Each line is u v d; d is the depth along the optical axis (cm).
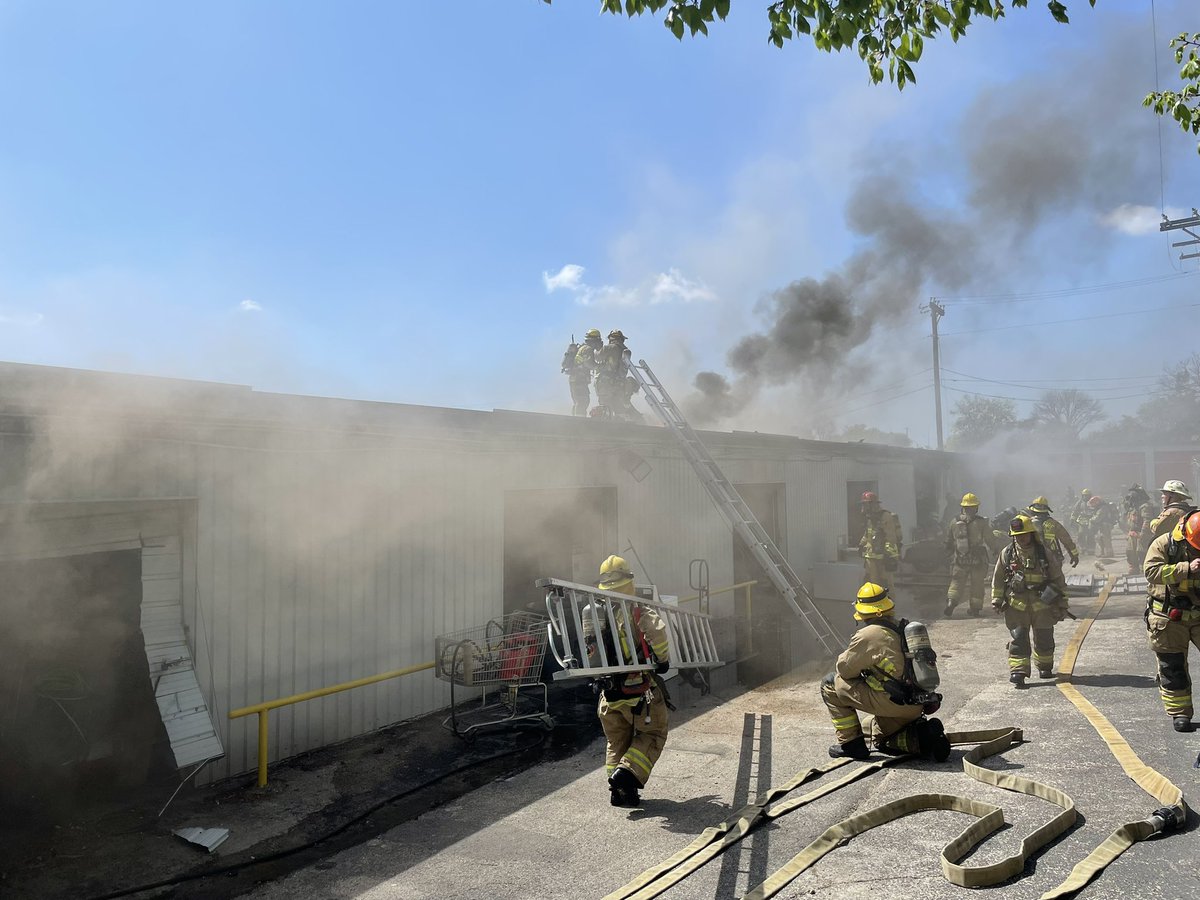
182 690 490
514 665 634
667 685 763
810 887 304
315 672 594
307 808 478
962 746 468
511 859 389
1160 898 270
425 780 523
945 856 306
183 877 389
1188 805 344
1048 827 322
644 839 397
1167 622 446
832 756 474
